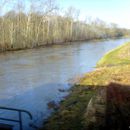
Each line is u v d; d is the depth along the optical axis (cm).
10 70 2559
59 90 1584
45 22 6925
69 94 1434
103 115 759
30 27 6066
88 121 802
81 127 834
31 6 6488
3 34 5200
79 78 1838
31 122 1022
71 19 8688
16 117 1102
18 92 1616
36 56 3934
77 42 8338
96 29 11688
